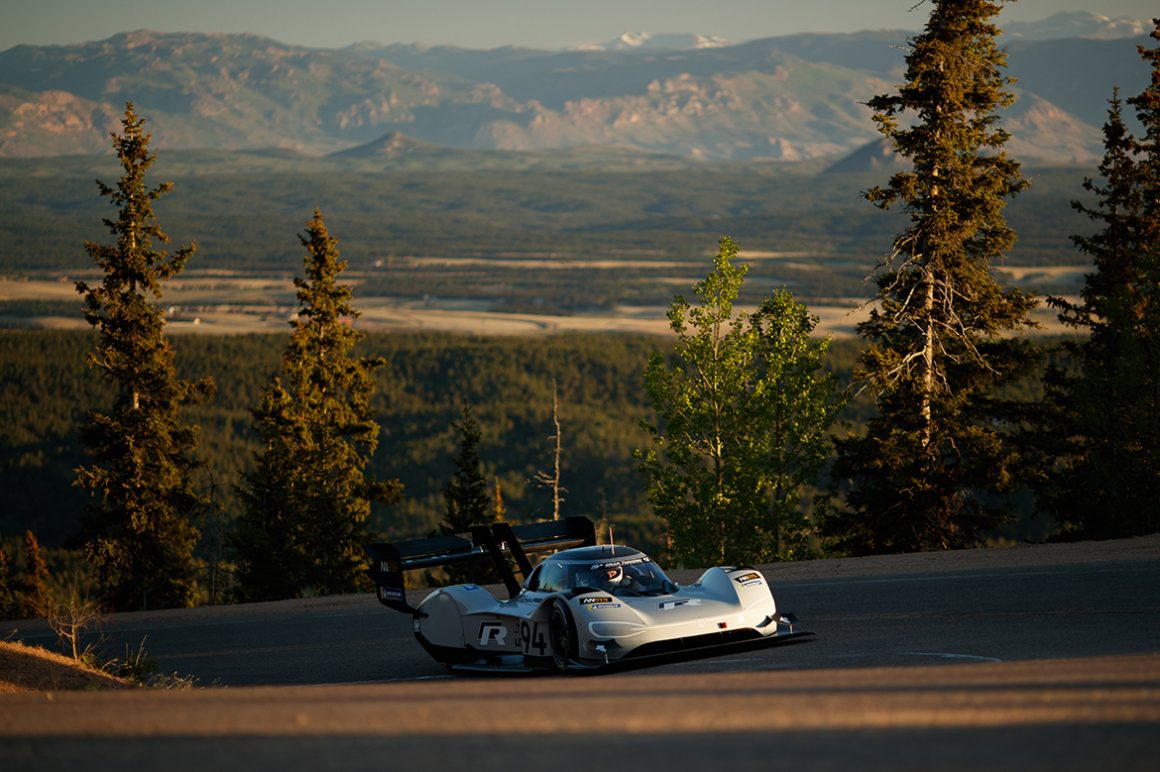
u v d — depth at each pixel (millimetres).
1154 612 18516
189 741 6535
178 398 74750
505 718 7109
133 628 34875
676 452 55906
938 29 53312
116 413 74000
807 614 22484
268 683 20250
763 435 55500
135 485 72500
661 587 17953
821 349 55000
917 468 52875
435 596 20375
